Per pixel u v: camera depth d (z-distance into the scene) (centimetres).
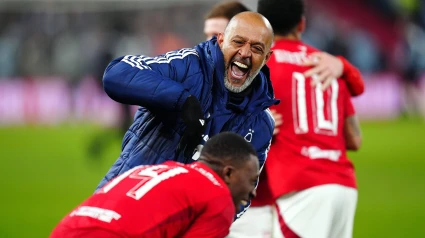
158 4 8112
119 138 5638
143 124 1486
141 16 8094
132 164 1470
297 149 1814
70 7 7994
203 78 1468
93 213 1233
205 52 1479
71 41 7919
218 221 1243
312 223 1812
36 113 7644
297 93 1828
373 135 6481
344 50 8169
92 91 7650
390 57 8031
